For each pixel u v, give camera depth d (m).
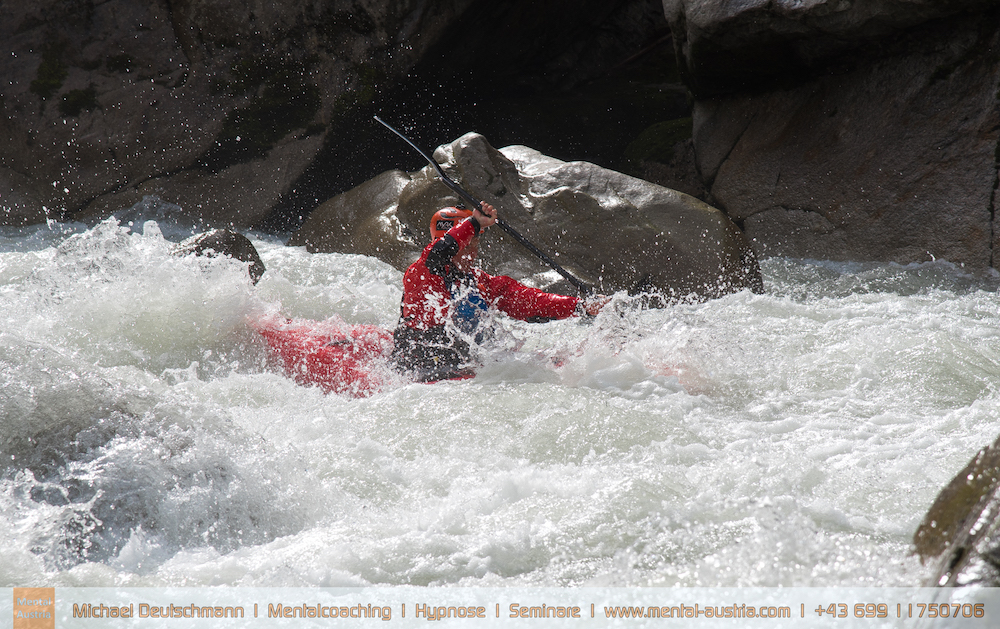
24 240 20.53
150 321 10.68
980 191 15.57
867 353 10.02
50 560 5.23
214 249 12.95
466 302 9.95
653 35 27.83
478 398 8.59
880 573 4.35
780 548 4.90
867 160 17.09
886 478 6.44
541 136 24.95
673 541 5.43
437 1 21.22
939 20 15.66
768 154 18.75
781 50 17.47
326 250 16.91
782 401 8.81
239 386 9.25
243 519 5.92
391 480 6.72
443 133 24.91
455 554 5.37
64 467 5.79
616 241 14.89
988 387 8.92
